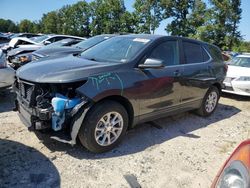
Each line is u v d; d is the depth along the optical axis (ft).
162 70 14.93
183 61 16.72
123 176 11.46
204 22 121.19
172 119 18.86
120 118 13.19
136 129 16.33
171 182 11.42
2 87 19.26
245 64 29.27
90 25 169.27
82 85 11.82
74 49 27.14
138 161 12.71
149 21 135.74
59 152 12.80
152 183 11.22
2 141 13.44
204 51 19.06
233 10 117.50
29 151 12.66
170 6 130.31
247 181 5.93
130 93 13.15
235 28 119.75
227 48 118.62
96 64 13.23
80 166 11.85
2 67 19.10
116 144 13.44
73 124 11.85
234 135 17.19
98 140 12.63
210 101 19.85
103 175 11.39
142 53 14.21
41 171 11.26
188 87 16.84
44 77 11.87
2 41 55.06
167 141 15.15
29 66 13.69
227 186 6.53
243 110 23.40
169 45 16.02
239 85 25.72
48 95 12.00
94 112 12.12
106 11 160.86
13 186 10.20
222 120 19.93
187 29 128.16
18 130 14.84
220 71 19.99
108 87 12.28
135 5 139.44
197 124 18.44
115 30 160.45
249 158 6.36
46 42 47.57
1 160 11.74
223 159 13.78
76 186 10.57
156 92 14.53
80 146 13.50
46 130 12.23
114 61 14.06
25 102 12.63
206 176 12.11
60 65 13.00
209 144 15.38
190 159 13.43
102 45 16.56
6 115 17.19
